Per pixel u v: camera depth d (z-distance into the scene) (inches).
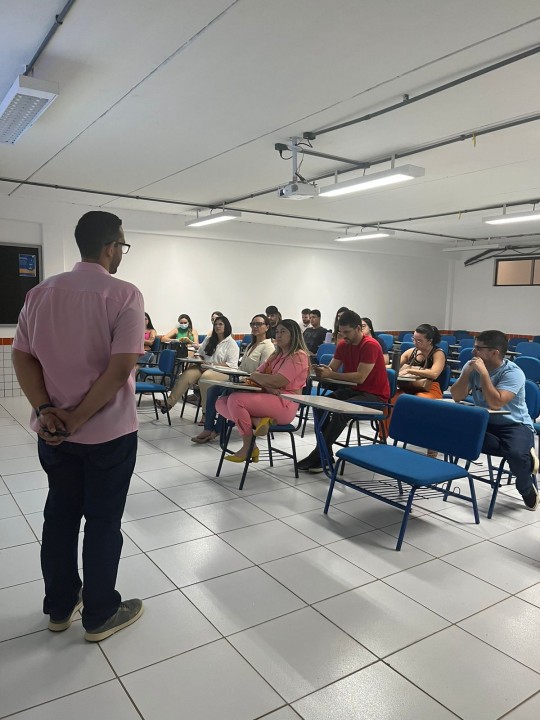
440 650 73.4
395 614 82.0
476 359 126.1
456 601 86.1
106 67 117.0
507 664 70.7
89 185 238.5
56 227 277.6
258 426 138.0
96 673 66.9
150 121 151.4
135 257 316.2
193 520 116.0
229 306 356.5
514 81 120.1
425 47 106.0
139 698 62.9
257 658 70.7
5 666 67.6
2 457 160.7
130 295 66.1
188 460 161.8
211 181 227.8
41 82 117.0
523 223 331.3
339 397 152.8
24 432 193.6
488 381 121.8
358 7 91.7
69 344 64.1
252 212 305.6
